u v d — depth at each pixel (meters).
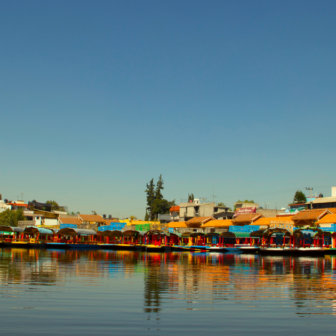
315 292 22.88
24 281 26.22
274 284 26.19
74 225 91.38
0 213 106.50
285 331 14.30
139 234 88.00
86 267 36.59
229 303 19.31
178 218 126.38
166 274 31.55
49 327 14.42
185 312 17.19
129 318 15.98
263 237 73.44
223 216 112.44
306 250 64.94
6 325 14.64
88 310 17.34
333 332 14.20
